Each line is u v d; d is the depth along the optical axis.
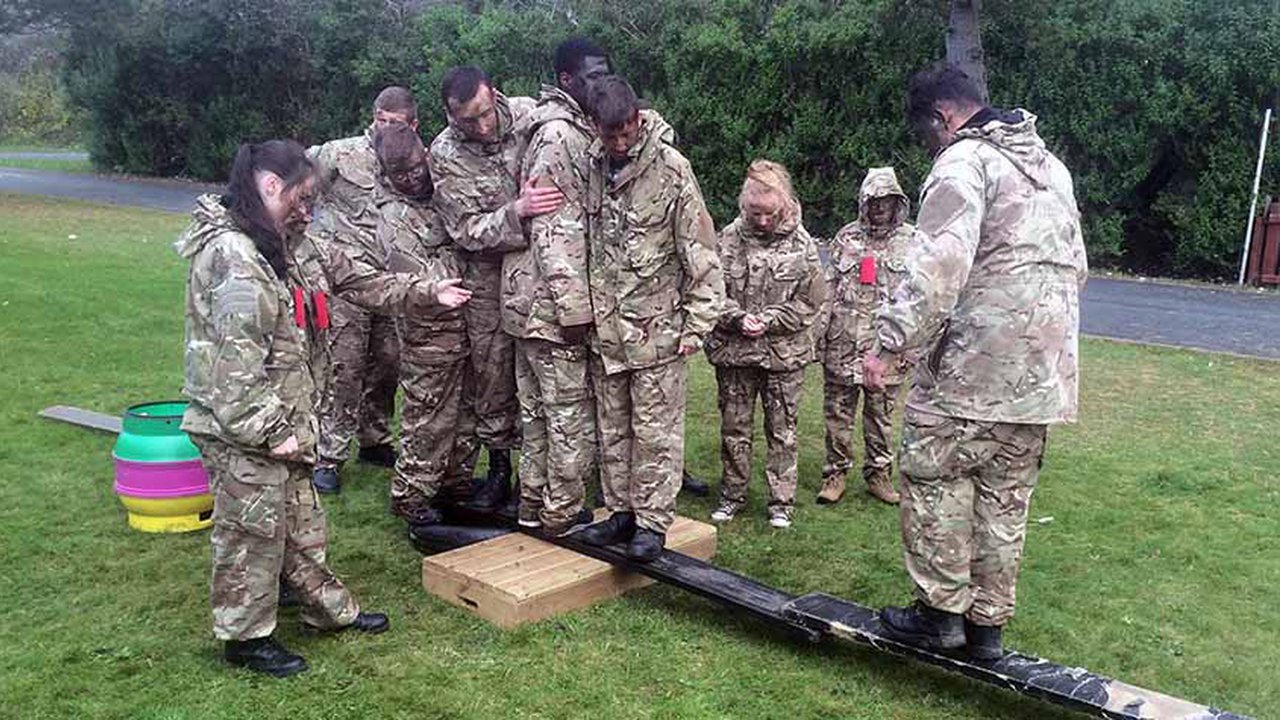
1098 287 12.69
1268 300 11.95
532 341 4.04
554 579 4.01
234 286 3.24
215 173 25.05
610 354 3.92
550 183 3.85
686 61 16.28
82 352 7.98
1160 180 14.09
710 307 3.93
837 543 4.82
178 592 4.13
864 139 14.98
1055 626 3.98
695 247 3.87
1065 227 3.12
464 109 4.12
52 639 3.73
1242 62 12.76
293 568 3.68
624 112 3.63
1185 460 5.98
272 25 23.08
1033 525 5.00
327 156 4.99
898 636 3.36
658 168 3.80
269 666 3.52
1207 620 4.05
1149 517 5.11
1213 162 13.19
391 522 4.97
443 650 3.72
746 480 5.10
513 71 19.08
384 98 4.96
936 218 3.01
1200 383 7.88
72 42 27.31
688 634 3.86
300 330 3.49
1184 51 13.03
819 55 15.20
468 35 19.44
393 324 5.47
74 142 39.53
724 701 3.41
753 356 4.82
